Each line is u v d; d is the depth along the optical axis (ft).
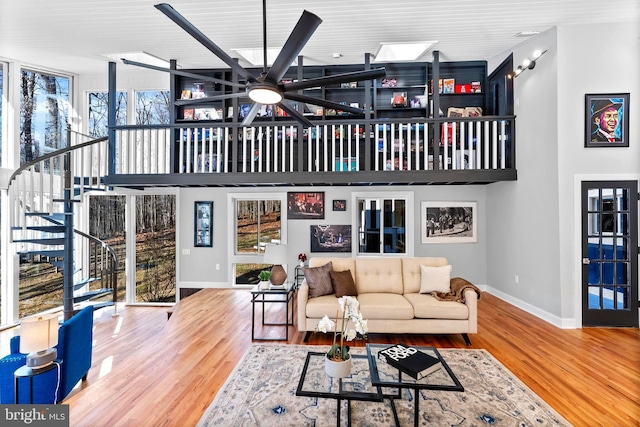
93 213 19.70
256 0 11.28
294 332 12.74
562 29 12.93
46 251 14.62
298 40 6.70
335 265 13.76
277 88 8.18
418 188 19.69
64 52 15.40
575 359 10.19
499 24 12.94
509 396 8.17
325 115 18.25
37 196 16.80
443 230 19.58
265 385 8.73
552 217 13.28
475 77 18.17
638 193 12.72
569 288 12.90
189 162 16.12
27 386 7.72
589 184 12.91
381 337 12.16
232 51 15.29
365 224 20.15
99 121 19.48
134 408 7.77
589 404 7.86
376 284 13.52
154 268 20.56
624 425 7.08
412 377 6.66
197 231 20.21
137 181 15.98
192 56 16.05
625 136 12.73
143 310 18.60
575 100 12.88
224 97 9.22
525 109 14.82
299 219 20.03
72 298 15.21
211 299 17.58
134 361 10.24
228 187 20.06
